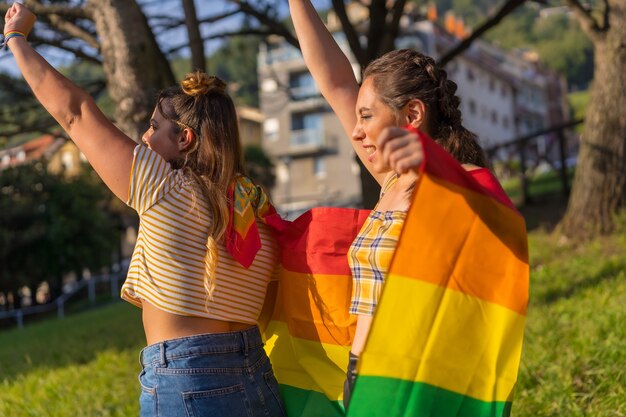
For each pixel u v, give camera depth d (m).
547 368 4.32
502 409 1.99
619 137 8.33
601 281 6.44
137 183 2.21
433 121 2.21
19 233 21.23
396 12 8.49
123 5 5.66
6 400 5.26
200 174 2.33
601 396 3.91
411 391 1.96
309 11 2.73
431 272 1.95
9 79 8.05
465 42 8.77
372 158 2.25
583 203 8.43
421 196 1.89
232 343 2.26
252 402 2.27
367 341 1.93
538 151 13.42
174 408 2.16
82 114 2.28
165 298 2.19
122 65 5.67
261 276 2.43
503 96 48.59
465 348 1.98
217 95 2.44
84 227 22.45
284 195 44.78
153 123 2.47
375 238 2.17
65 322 12.59
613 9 8.30
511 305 1.98
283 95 12.98
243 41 10.31
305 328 2.49
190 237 2.23
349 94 2.68
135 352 6.84
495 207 1.94
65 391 5.43
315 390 2.48
